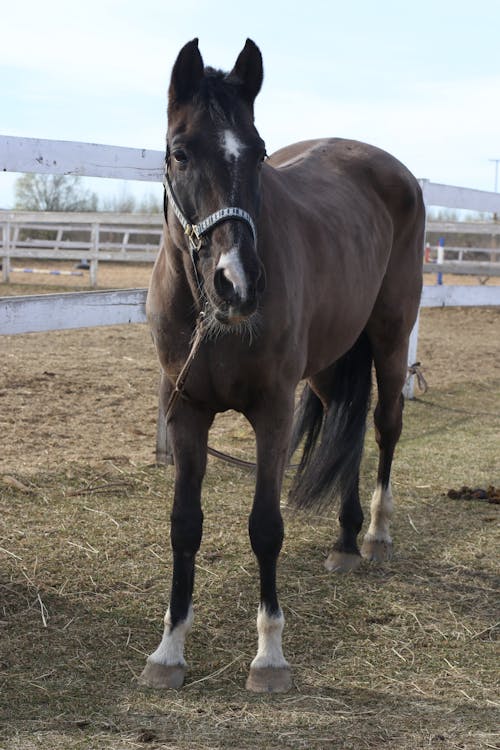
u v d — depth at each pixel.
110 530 3.75
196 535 2.73
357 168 3.86
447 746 2.22
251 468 4.62
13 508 3.94
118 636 2.85
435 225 12.95
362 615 3.08
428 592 3.30
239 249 2.29
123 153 4.38
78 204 31.48
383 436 3.80
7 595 3.09
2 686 2.49
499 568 3.54
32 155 3.96
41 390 6.34
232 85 2.51
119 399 6.22
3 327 4.06
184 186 2.45
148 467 4.63
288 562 3.56
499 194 7.05
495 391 7.18
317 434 3.76
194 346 2.59
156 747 2.18
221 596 3.18
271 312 2.60
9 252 15.06
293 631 2.93
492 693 2.54
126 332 10.02
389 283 3.86
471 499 4.39
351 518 3.57
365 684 2.58
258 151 2.42
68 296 4.34
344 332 3.34
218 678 2.61
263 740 2.23
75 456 4.75
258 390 2.69
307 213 3.12
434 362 8.48
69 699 2.43
